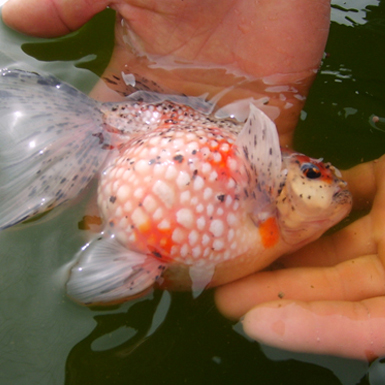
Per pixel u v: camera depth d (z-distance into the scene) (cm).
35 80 35
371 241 33
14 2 37
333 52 41
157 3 35
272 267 33
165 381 29
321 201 32
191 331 30
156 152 31
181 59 37
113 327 29
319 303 31
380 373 29
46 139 32
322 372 29
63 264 30
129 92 35
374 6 44
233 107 36
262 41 36
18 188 32
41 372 28
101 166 32
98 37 39
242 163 31
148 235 30
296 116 37
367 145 36
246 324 30
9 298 29
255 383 29
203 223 30
